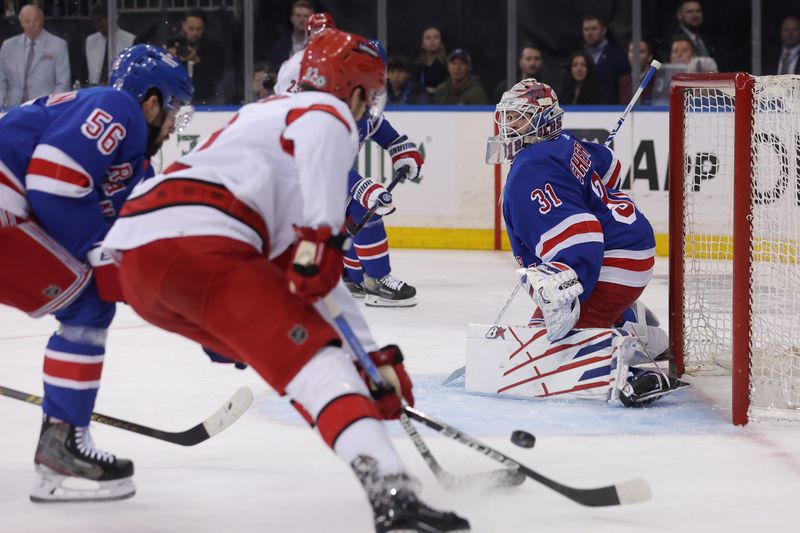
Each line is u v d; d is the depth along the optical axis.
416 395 6.98
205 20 16.66
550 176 6.82
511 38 16.20
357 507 4.68
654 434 5.98
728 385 7.33
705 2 15.61
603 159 7.43
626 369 6.71
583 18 16.02
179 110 5.05
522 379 6.86
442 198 16.11
